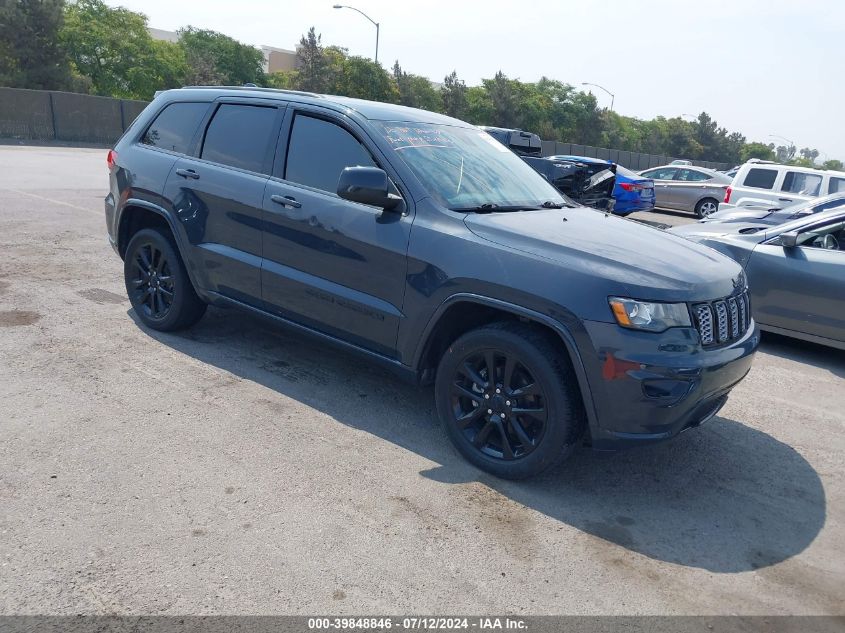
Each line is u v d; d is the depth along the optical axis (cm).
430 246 366
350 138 414
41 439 354
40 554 268
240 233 452
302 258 421
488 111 6562
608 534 320
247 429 387
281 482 336
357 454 371
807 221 643
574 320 319
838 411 508
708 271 353
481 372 365
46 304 575
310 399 436
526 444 347
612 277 321
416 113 464
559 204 443
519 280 336
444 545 298
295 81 5112
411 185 385
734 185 1445
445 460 374
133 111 3625
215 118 488
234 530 294
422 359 381
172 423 386
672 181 1914
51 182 1353
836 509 363
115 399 409
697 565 303
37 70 4034
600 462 394
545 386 333
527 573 285
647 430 323
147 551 276
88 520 292
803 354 651
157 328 526
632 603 273
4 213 954
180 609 246
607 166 1257
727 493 371
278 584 264
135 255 532
